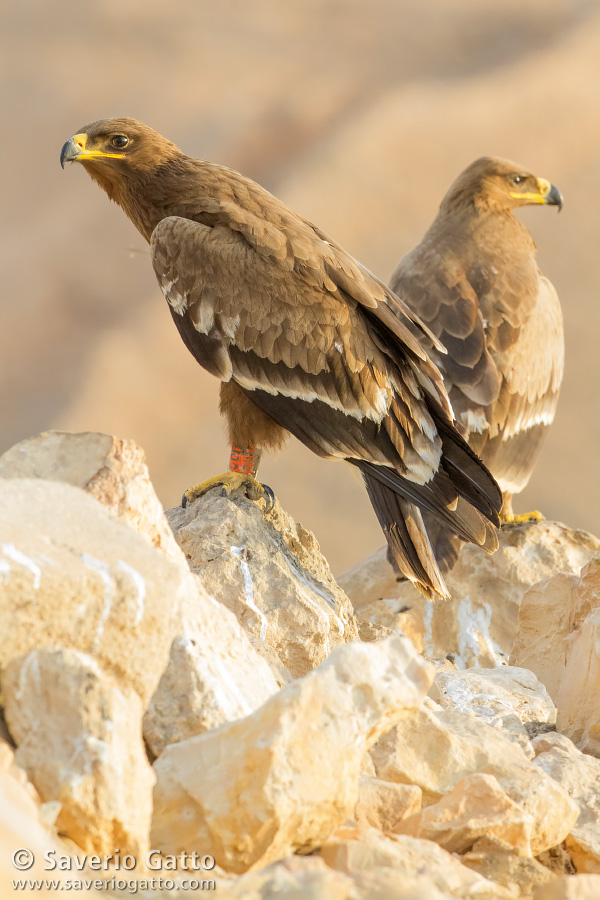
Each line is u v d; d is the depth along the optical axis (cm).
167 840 565
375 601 1298
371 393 1048
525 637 1040
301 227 1109
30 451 716
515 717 852
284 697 570
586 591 995
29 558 542
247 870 562
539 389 1473
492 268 1502
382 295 1102
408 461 1046
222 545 922
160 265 1096
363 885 507
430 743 705
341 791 570
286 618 905
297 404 1055
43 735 520
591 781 745
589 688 856
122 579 550
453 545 1227
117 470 712
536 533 1330
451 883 547
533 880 603
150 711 634
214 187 1139
